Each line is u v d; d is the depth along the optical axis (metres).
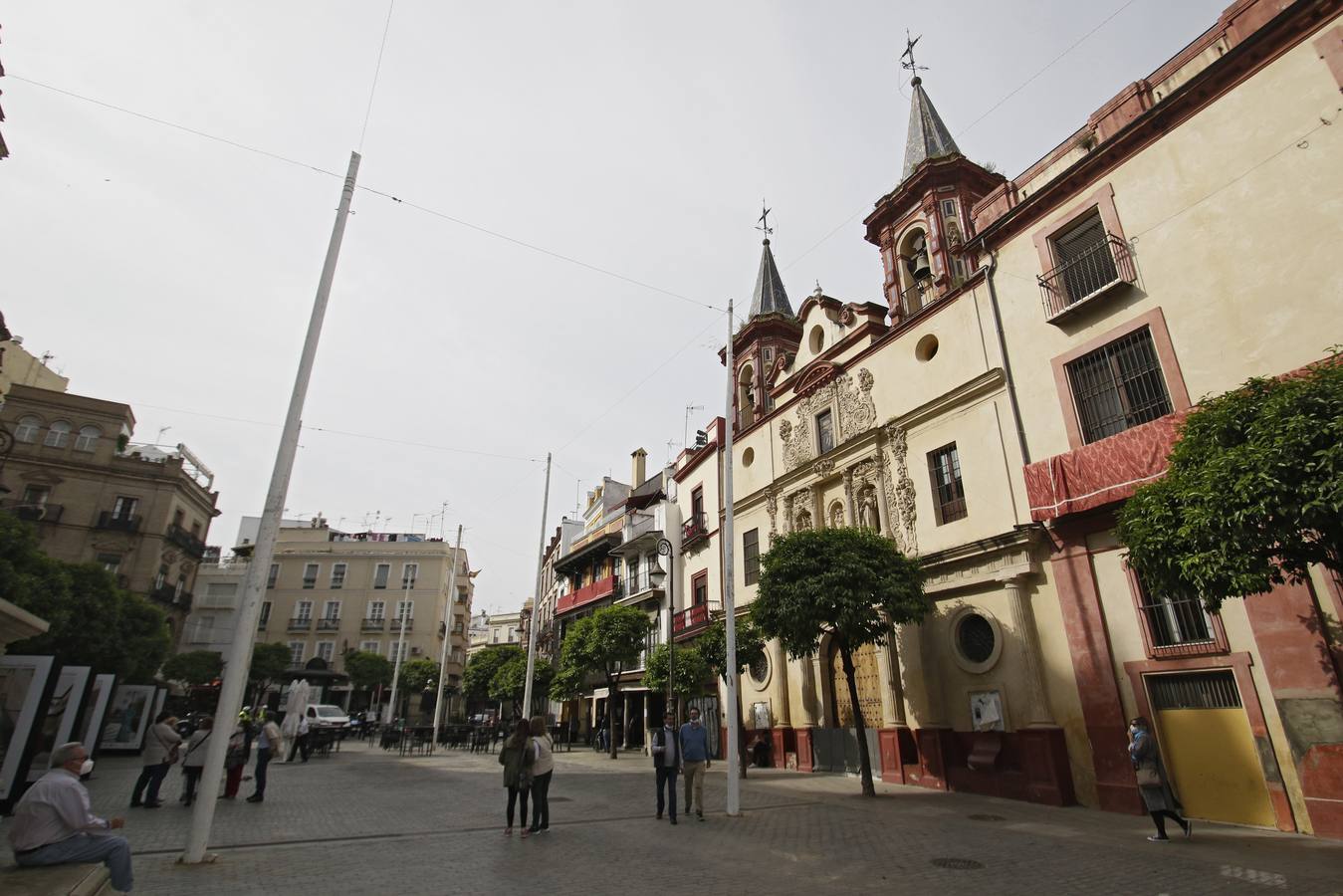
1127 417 13.36
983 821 11.44
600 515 47.12
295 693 24.39
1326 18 11.30
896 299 21.27
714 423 29.92
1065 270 14.94
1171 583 8.53
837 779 17.95
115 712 24.83
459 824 11.00
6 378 39.81
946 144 22.80
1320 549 7.37
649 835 10.12
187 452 47.03
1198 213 12.65
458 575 76.31
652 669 23.16
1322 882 7.35
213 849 8.96
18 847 5.92
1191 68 13.40
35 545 20.97
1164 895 6.98
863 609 14.77
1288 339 11.09
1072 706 13.38
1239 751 10.92
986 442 16.19
